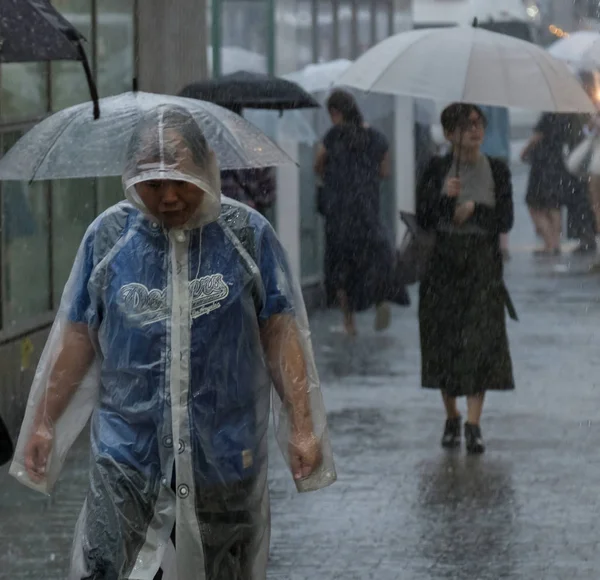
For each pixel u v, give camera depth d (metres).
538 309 40.12
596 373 31.06
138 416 12.23
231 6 40.03
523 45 25.89
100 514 12.27
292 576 17.34
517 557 18.12
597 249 52.47
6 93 25.92
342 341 36.34
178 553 12.23
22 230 26.53
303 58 42.00
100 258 12.54
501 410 27.50
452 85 24.94
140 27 32.34
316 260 42.84
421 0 66.38
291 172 40.50
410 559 18.06
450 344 24.30
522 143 78.06
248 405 12.47
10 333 25.62
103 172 16.38
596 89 54.38
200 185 12.15
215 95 29.89
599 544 18.70
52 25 15.39
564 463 23.30
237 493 12.39
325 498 21.08
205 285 12.34
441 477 22.38
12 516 20.06
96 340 12.77
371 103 45.44
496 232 24.36
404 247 24.92
